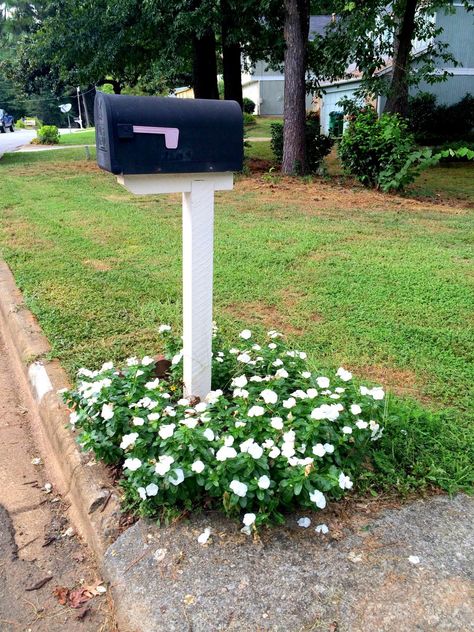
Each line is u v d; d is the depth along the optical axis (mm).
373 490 2240
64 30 13109
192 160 2238
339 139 11055
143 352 3570
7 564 2201
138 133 2090
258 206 8297
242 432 2139
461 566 1881
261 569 1874
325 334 3828
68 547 2273
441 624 1669
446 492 2262
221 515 2105
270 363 2727
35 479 2746
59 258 5660
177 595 1798
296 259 5551
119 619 1828
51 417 2918
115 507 2219
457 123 17844
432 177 12789
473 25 17781
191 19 10820
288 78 10930
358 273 5109
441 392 3086
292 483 1946
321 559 1909
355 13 11961
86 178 11211
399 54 12477
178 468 1981
